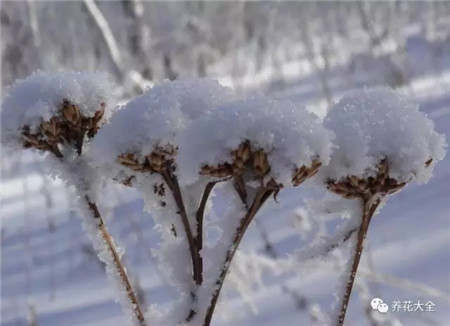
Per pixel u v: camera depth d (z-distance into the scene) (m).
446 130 3.94
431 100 4.62
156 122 0.78
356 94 0.87
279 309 2.00
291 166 0.74
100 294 2.49
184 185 0.83
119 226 2.83
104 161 0.80
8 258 3.03
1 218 3.55
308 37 5.05
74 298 2.48
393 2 5.23
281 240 2.59
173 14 5.00
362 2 5.11
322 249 0.92
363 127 0.83
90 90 0.87
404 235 2.52
